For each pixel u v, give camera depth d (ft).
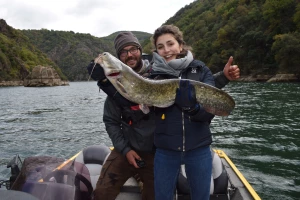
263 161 24.11
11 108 77.71
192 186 8.06
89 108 74.95
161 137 7.95
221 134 34.99
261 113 50.14
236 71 8.36
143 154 10.68
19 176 8.34
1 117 59.82
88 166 12.09
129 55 10.10
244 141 31.14
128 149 10.28
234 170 13.60
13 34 439.63
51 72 307.99
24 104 89.81
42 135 40.16
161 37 8.46
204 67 8.49
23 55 376.89
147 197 10.77
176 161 7.89
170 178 8.02
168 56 8.48
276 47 165.17
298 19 177.88
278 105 59.06
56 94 146.00
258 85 135.54
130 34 10.36
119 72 7.49
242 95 84.69
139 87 7.66
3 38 378.73
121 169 10.77
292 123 40.24
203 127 7.93
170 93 7.68
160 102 7.73
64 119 55.57
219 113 7.93
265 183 19.52
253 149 27.89
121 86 7.57
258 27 209.15
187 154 7.82
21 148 33.22
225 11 288.30
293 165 22.98
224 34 233.14
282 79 159.74
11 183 9.49
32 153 31.09
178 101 7.50
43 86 292.20
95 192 10.47
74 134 40.42
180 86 7.53
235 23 232.32
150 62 10.73
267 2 197.98
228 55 217.15
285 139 31.45
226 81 8.64
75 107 78.28
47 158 9.20
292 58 156.46
